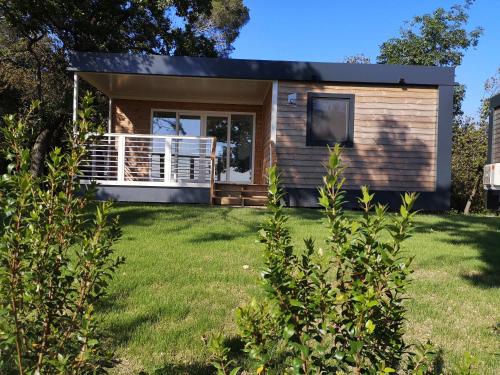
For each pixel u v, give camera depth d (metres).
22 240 1.94
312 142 12.52
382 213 1.85
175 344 3.54
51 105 17.52
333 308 1.84
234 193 12.73
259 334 1.97
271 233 1.96
